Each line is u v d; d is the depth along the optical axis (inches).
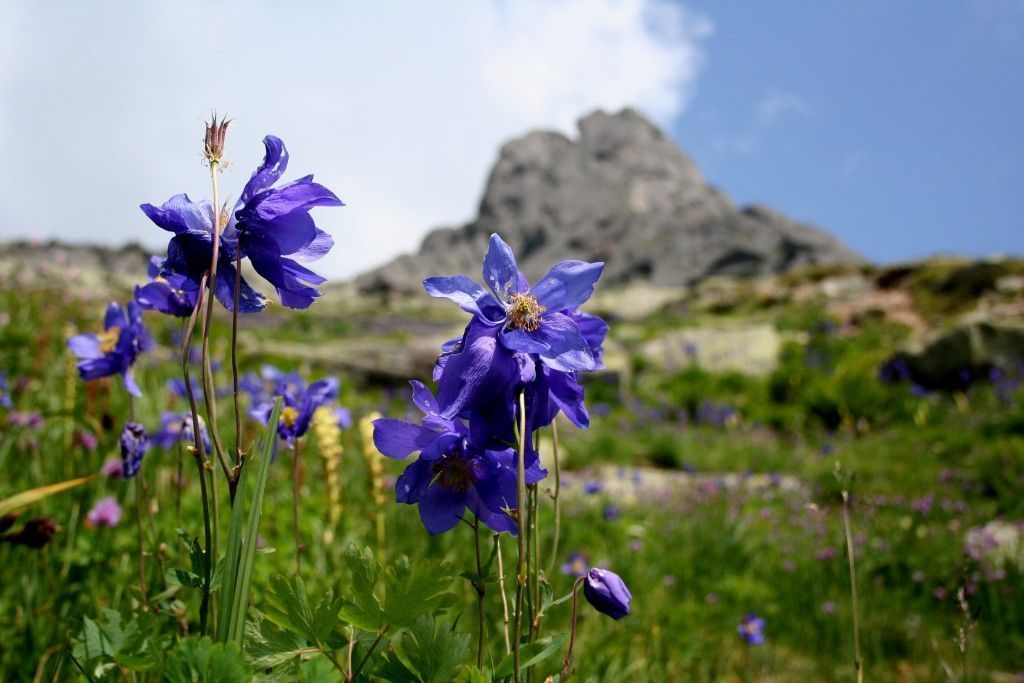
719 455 473.4
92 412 148.7
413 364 578.9
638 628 168.2
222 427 143.3
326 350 592.1
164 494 134.0
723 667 172.6
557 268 50.6
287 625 45.2
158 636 51.4
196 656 41.4
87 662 49.5
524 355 48.2
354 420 339.9
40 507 116.6
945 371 619.2
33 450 136.5
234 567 43.3
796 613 216.1
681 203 5088.6
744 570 249.1
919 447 432.1
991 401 506.9
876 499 310.7
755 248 3846.0
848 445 475.2
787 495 346.3
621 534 249.4
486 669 46.8
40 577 98.1
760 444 500.4
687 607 201.5
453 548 165.9
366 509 172.2
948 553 239.6
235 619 43.0
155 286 61.8
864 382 568.1
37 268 438.3
